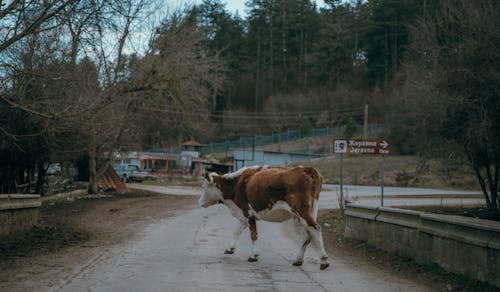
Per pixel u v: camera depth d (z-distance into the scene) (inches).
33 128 771.4
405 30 2856.8
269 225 714.8
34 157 911.0
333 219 801.6
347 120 3161.9
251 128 3533.5
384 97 2962.6
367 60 3405.5
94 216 821.2
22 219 567.2
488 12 730.8
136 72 1088.8
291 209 391.2
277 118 3425.2
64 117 649.0
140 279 333.1
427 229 392.8
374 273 382.6
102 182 1496.1
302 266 400.8
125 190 1504.7
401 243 443.5
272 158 2659.9
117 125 1144.8
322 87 3540.8
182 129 1665.8
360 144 669.9
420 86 808.9
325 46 3464.6
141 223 721.0
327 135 2955.2
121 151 1519.4
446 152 818.2
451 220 358.6
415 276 374.9
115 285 314.5
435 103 729.6
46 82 638.5
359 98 3203.7
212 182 451.8
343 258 454.6
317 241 385.4
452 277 354.6
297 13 3892.7
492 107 666.2
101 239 551.8
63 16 562.3
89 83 786.2
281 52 3905.0
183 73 1150.3
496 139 678.5
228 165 2628.0
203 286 314.3
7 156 888.9
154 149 3132.4
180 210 936.3
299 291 309.9
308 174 392.8
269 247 506.3
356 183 2052.2
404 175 1999.3
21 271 359.9
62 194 1182.9
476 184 1781.5
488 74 661.3
